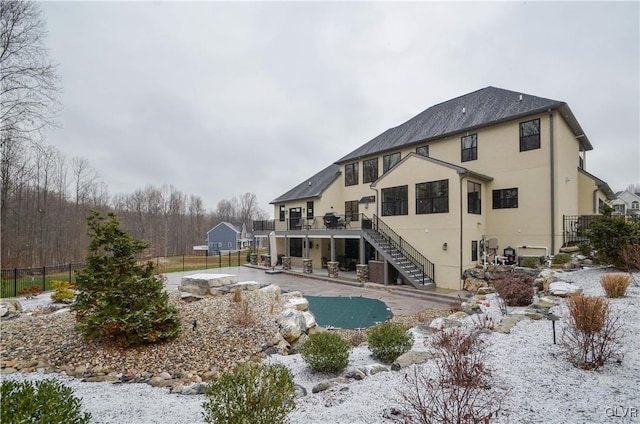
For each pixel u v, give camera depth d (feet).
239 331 21.06
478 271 39.83
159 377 15.03
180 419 10.78
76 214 97.55
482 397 10.46
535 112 40.47
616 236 28.68
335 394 11.94
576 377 11.75
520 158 42.42
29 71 44.32
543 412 9.41
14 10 42.60
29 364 15.88
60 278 51.72
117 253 18.60
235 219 234.58
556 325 18.21
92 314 17.51
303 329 22.67
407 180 48.47
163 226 162.40
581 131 45.70
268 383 8.88
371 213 59.88
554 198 39.34
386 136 66.18
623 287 20.97
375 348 16.98
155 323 18.45
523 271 36.52
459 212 41.81
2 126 44.06
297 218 71.26
